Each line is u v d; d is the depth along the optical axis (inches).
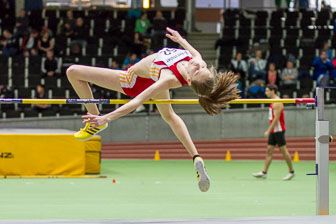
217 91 178.5
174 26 767.7
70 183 360.5
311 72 688.4
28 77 676.1
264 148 603.5
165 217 231.6
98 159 423.2
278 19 791.1
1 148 390.9
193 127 645.3
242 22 789.2
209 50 772.0
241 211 249.1
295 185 355.9
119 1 879.1
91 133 191.5
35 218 227.8
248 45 736.3
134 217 231.5
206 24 883.4
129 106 171.8
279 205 267.9
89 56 709.3
